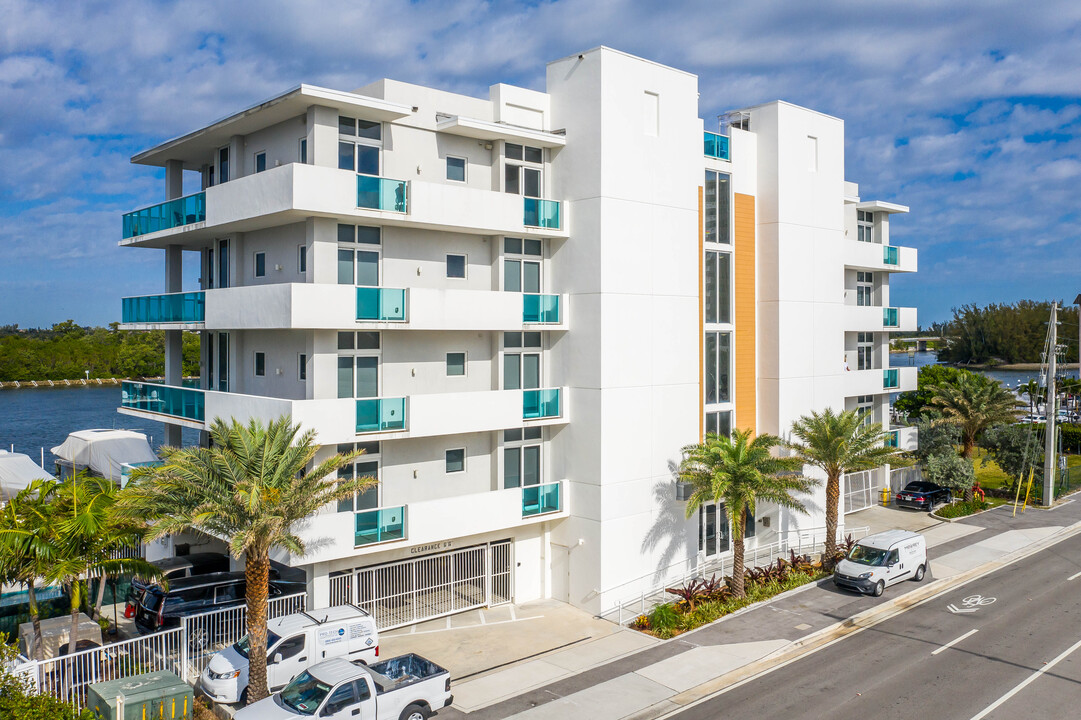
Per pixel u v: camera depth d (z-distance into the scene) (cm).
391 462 2341
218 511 1658
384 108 2158
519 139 2503
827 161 3294
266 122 2300
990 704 1806
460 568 2473
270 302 2102
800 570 2786
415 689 1681
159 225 2628
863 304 4094
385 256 2317
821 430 2836
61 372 11338
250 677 1722
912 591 2647
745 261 3058
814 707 1802
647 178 2611
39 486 2044
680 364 2733
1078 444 5553
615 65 2509
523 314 2484
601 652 2156
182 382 2867
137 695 1602
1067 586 2711
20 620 2233
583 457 2545
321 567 2141
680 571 2745
